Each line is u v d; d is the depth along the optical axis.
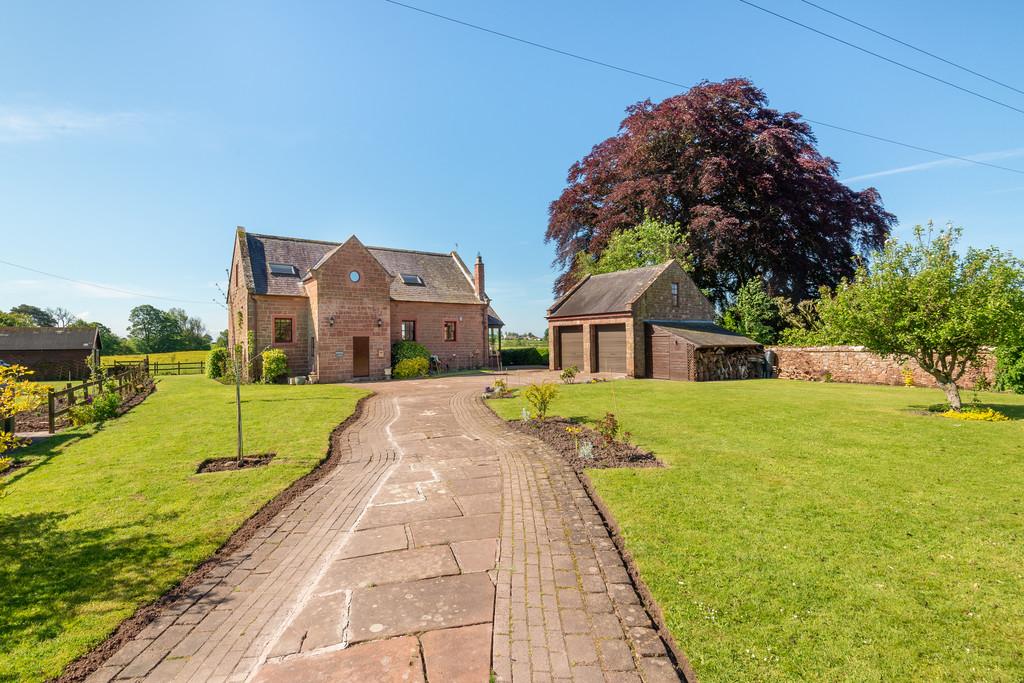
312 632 4.15
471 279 36.12
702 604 4.26
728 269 34.25
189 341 98.94
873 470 8.02
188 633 4.18
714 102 32.19
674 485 7.31
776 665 3.51
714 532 5.66
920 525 5.81
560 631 4.08
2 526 6.33
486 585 4.86
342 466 9.37
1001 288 12.06
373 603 4.59
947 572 4.73
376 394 19.95
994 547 5.23
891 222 32.78
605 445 9.97
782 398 16.84
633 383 22.25
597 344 28.05
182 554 5.54
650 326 25.52
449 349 33.19
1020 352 17.55
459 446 10.77
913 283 12.78
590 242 36.38
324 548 5.80
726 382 23.11
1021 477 7.59
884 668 3.44
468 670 3.63
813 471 7.98
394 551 5.66
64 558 5.44
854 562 4.94
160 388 23.97
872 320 13.47
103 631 4.15
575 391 19.09
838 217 32.12
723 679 3.39
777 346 26.52
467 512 6.81
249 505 7.06
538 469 8.73
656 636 3.95
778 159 30.56
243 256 27.14
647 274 27.33
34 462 9.95
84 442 11.63
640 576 4.84
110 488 7.83
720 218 29.44
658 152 33.44
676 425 11.96
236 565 5.39
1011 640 3.72
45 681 3.56
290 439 11.29
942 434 10.61
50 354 41.25
